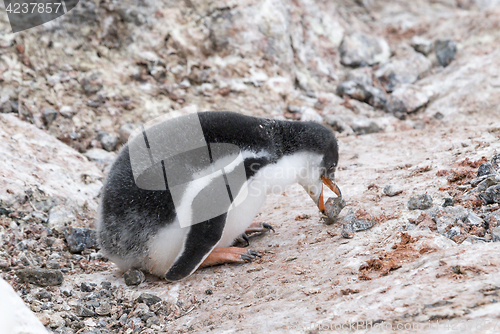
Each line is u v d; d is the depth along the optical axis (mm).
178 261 8141
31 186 10648
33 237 9805
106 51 16234
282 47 17547
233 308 7254
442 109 16078
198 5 17375
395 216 8773
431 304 5738
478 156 10484
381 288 6445
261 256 8867
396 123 15852
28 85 14375
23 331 5688
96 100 15094
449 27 20078
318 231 9406
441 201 8836
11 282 8273
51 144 12727
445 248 7078
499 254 6363
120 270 9289
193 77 16719
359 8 22469
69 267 9375
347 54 18797
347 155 13531
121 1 16656
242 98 16531
